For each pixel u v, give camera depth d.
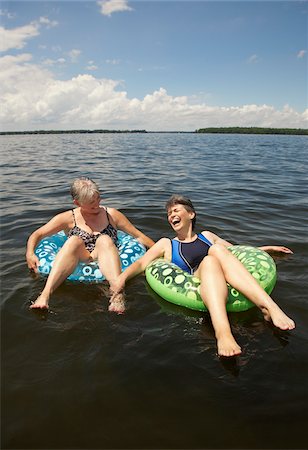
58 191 8.38
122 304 3.18
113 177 10.74
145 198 7.76
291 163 15.39
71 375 2.36
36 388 2.25
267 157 18.56
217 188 9.09
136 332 2.86
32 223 5.78
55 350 2.62
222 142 37.50
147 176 11.04
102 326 2.93
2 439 1.91
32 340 2.73
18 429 1.97
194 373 2.39
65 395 2.20
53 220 4.29
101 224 4.30
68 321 2.99
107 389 2.24
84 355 2.56
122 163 14.76
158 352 2.61
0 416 2.05
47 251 4.11
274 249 4.46
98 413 2.07
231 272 3.15
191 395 2.20
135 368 2.43
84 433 1.95
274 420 2.03
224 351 2.51
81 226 4.23
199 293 3.21
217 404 2.13
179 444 1.89
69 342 2.71
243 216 6.28
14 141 36.72
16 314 3.09
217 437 1.93
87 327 2.91
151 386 2.27
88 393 2.21
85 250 3.79
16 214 6.33
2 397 2.18
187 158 17.52
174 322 3.02
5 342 2.71
